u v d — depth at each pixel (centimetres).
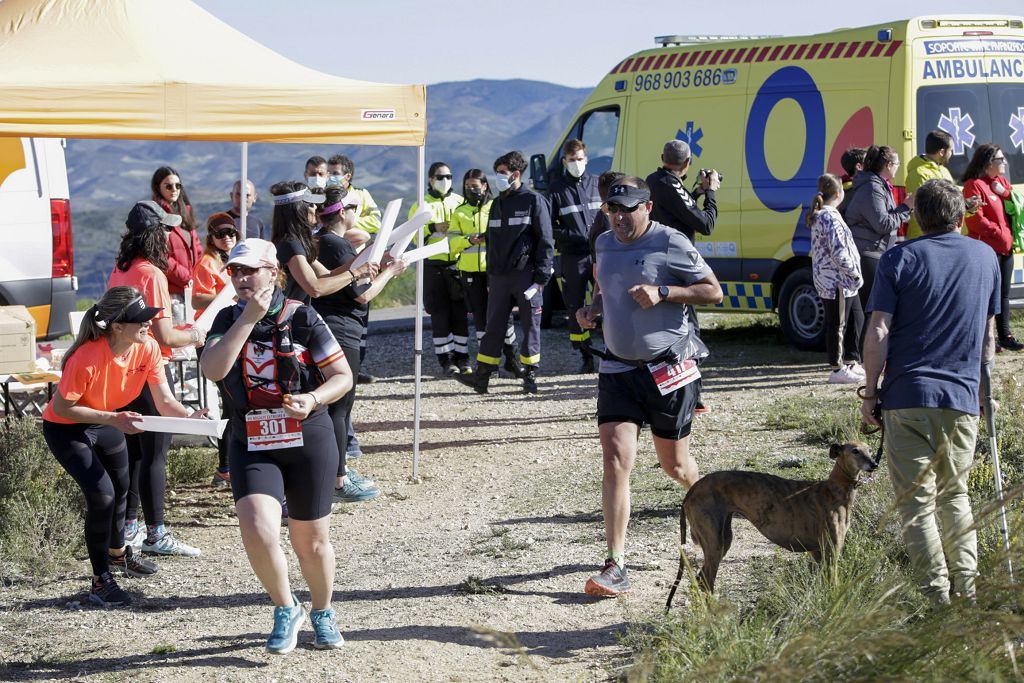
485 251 1178
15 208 1173
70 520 727
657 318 589
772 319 1555
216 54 779
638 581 613
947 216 518
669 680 452
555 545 686
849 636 417
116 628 582
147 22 775
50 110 699
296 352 495
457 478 860
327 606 535
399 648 534
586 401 1094
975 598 447
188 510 798
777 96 1254
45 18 761
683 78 1346
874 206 1072
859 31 1202
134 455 699
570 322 1189
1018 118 1213
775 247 1262
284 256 701
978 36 1194
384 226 742
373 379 1243
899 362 517
